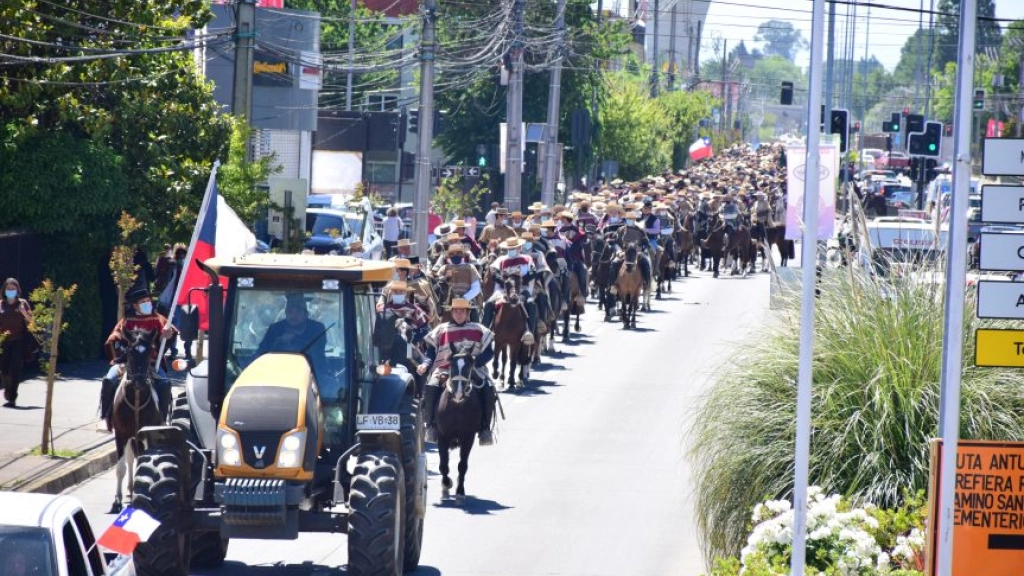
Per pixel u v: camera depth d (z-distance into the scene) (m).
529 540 48.16
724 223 151.38
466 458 53.78
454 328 54.12
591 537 48.66
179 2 92.81
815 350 40.56
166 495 37.81
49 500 24.11
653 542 48.09
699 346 100.00
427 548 46.91
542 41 164.50
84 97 89.62
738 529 39.84
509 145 136.62
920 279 41.62
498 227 106.38
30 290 83.25
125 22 86.75
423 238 113.75
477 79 189.00
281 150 156.50
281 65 152.50
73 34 86.56
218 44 111.44
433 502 54.09
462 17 195.50
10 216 82.31
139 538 23.98
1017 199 26.34
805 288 26.02
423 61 113.25
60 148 83.31
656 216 129.62
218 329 40.22
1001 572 26.41
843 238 45.22
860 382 39.66
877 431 37.97
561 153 178.38
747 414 40.12
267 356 40.16
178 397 43.62
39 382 77.56
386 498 38.44
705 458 41.03
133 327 51.62
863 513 34.16
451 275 82.69
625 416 73.31
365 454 39.81
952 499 24.86
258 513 37.72
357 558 38.09
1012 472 26.31
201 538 43.50
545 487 56.91
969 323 39.66
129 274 61.31
